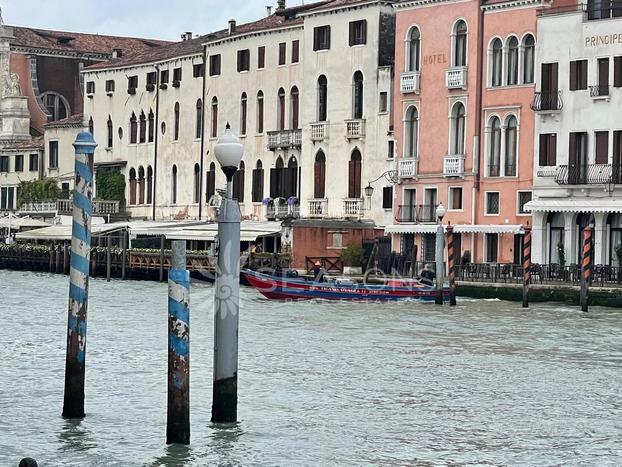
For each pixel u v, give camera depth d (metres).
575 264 52.00
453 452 21.45
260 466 20.30
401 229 62.38
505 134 58.78
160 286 63.06
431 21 61.94
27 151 95.75
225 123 76.94
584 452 21.56
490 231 58.22
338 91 68.19
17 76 98.19
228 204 20.77
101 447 21.11
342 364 30.73
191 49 80.31
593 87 54.50
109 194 86.88
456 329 39.28
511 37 58.47
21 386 26.58
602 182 53.75
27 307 47.97
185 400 21.02
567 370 30.16
